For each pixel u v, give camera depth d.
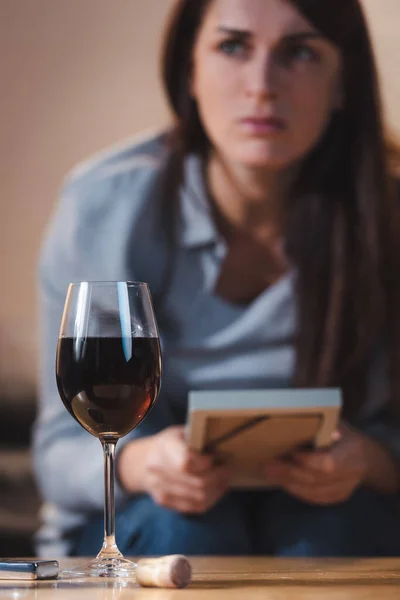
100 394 1.03
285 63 2.89
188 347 2.74
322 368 2.74
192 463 2.00
